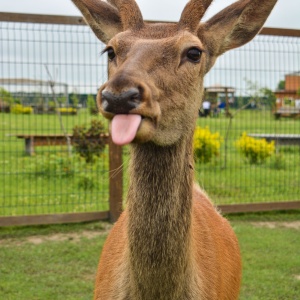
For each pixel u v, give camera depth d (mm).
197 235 1005
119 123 689
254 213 2738
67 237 2262
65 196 2988
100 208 2713
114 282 929
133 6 900
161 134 806
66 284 1775
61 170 3486
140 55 778
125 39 830
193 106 863
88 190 3131
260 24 1022
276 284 1818
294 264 1995
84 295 1701
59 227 2391
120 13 916
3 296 1675
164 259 825
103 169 3500
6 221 2301
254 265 1978
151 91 734
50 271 1891
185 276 858
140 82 701
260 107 4332
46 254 2043
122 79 690
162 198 831
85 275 1865
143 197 834
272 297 1724
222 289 1023
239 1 1011
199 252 979
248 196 3064
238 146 4516
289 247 2191
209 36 1001
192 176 877
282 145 5148
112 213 2439
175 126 824
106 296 946
